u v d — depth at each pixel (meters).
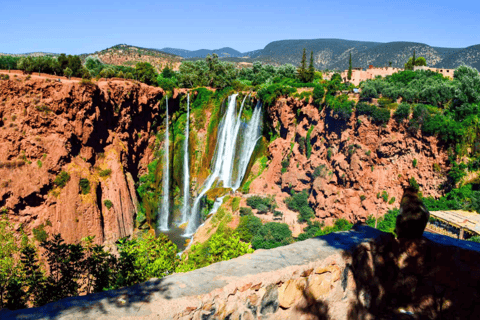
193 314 5.50
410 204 8.04
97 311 5.08
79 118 58.16
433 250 7.89
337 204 59.97
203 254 18.09
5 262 50.06
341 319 7.29
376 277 7.88
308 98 66.94
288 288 6.57
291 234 56.72
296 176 67.56
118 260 12.79
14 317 4.81
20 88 53.78
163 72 92.50
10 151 53.16
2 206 53.00
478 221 45.38
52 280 11.80
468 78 58.19
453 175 53.38
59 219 55.66
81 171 58.81
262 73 96.00
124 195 64.25
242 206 64.50
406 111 55.66
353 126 59.84
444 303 7.69
